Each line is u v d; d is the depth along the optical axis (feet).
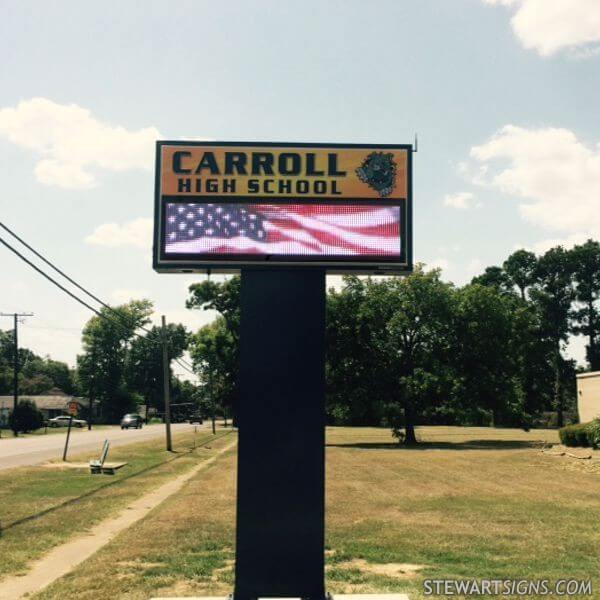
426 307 166.91
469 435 211.82
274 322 31.14
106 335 427.33
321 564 29.48
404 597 29.27
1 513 54.70
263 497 29.84
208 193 32.60
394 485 73.15
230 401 288.51
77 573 34.40
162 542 41.57
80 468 95.71
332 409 174.29
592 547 39.86
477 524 47.85
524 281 348.79
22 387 466.29
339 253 32.24
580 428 112.88
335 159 32.96
